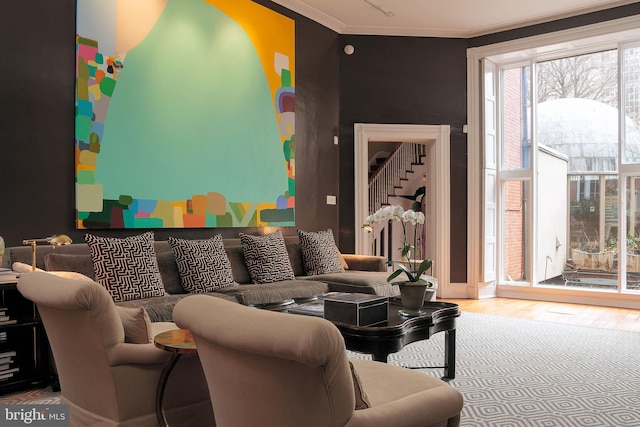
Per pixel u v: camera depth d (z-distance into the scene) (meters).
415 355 4.38
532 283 7.44
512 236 7.79
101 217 4.48
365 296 3.31
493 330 5.38
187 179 5.21
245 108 5.85
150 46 4.89
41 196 4.12
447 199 7.54
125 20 4.69
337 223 7.36
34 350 3.46
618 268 6.80
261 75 6.06
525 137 7.66
